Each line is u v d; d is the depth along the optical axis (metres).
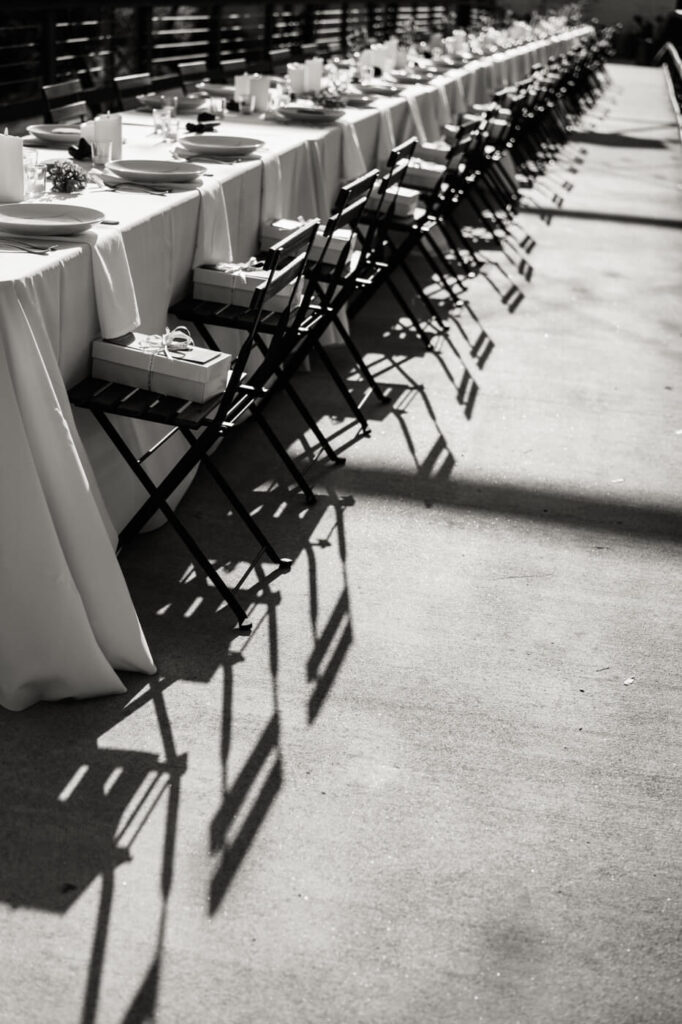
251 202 4.11
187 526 3.34
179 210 3.34
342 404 4.39
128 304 2.87
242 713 2.50
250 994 1.81
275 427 4.11
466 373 4.88
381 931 1.95
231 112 5.47
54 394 2.39
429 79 7.70
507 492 3.75
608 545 3.45
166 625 2.82
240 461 3.82
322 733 2.45
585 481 3.89
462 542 3.39
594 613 3.06
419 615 2.97
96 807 2.18
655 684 2.77
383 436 4.11
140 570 3.07
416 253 6.89
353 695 2.60
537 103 9.20
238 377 2.79
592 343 5.46
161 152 4.18
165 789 2.24
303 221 4.28
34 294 2.42
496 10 17.67
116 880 2.01
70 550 2.47
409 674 2.70
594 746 2.51
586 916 2.03
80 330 2.74
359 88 6.81
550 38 14.66
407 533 3.41
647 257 7.27
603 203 8.88
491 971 1.89
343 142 5.32
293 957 1.88
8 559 2.38
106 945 1.88
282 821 2.18
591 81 17.36
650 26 25.47
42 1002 1.76
